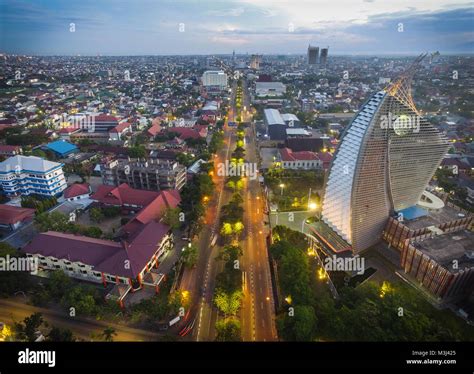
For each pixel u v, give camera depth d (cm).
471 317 13238
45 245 15688
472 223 18188
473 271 13788
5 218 19075
